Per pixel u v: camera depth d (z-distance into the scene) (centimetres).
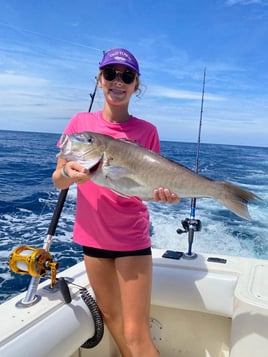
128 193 189
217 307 226
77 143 193
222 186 187
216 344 240
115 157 188
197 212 756
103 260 203
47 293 203
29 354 161
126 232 197
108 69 196
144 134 210
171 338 250
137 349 189
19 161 1506
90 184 201
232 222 689
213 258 253
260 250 557
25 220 653
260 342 179
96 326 206
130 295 194
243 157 2220
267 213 759
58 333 180
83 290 214
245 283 206
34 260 186
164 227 646
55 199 833
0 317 177
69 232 576
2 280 413
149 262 201
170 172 189
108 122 207
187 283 232
